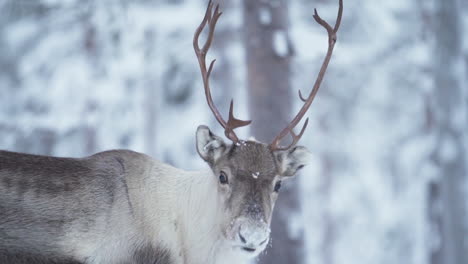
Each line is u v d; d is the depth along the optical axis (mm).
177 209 9852
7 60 25500
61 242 9148
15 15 24312
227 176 9172
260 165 9164
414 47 27969
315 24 24844
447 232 27391
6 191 9078
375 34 28094
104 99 23125
